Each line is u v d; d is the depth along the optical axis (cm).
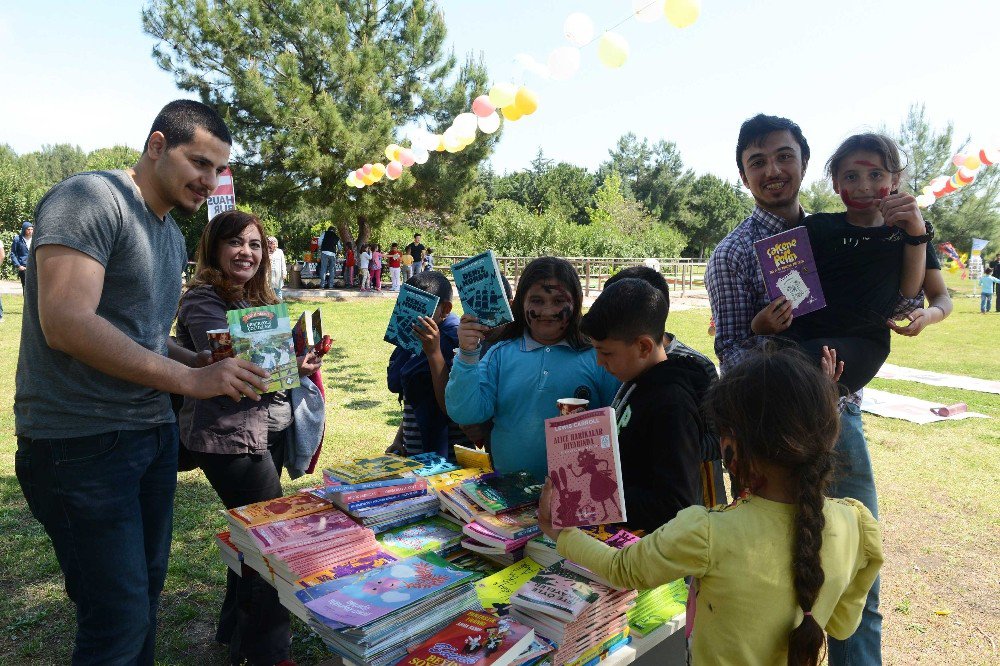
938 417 710
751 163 250
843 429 233
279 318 211
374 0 1936
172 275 215
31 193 2595
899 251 222
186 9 1708
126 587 195
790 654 147
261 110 1689
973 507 475
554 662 167
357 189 1878
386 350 1069
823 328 229
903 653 311
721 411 159
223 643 304
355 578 179
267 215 2105
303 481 504
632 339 200
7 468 504
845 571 157
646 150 6831
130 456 198
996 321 1622
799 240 221
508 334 270
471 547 214
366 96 1791
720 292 252
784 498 154
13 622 316
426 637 166
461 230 2322
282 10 1756
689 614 182
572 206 6259
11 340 1023
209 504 455
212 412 253
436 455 279
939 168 2102
